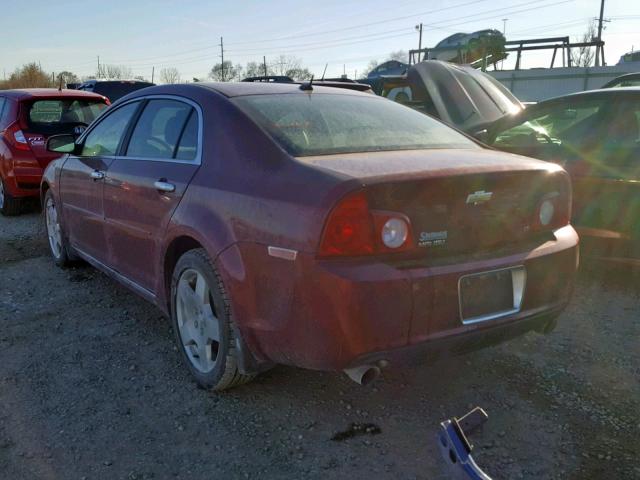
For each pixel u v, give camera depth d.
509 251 2.90
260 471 2.68
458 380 3.44
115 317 4.43
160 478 2.64
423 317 2.61
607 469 2.65
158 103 3.96
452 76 8.45
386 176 2.58
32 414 3.14
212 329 3.20
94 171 4.39
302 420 3.07
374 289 2.49
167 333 4.14
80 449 2.84
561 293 3.10
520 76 29.17
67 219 5.06
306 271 2.55
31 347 3.94
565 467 2.67
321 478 2.62
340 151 3.04
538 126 5.36
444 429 1.98
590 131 4.93
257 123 3.15
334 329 2.53
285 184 2.74
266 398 3.27
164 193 3.47
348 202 2.50
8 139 7.77
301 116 3.33
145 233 3.70
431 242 2.68
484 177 2.77
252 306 2.83
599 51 30.11
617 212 4.65
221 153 3.19
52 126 7.92
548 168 3.05
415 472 2.66
